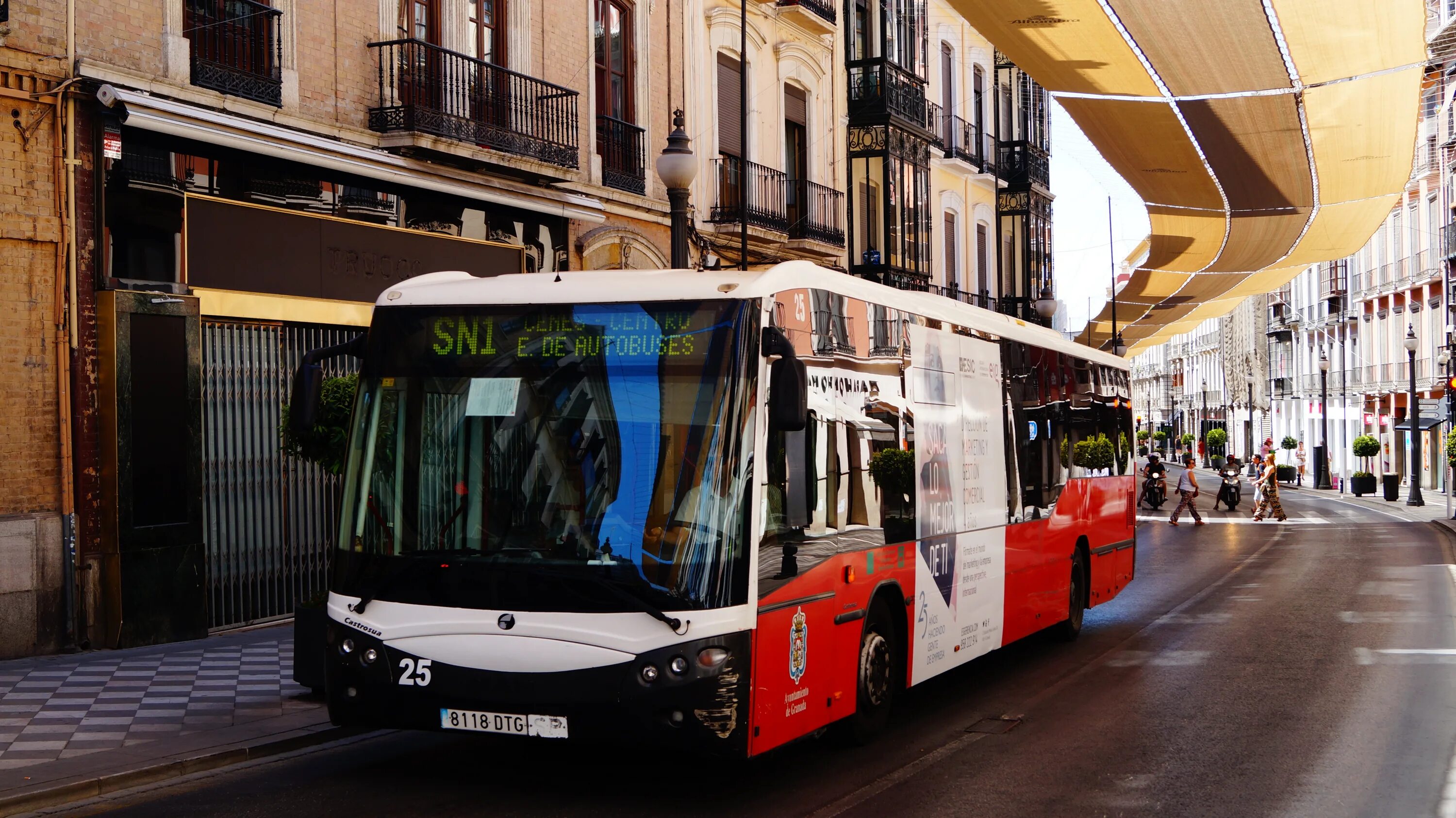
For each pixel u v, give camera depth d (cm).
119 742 824
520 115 1717
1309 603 1648
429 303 741
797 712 730
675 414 684
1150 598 1742
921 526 933
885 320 888
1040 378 1269
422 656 691
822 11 2594
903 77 2872
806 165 2612
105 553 1196
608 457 686
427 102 1563
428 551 703
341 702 716
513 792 737
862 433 836
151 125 1207
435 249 1585
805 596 739
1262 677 1121
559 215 1772
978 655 1053
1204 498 4988
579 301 716
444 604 691
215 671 1080
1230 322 9188
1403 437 5541
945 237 3400
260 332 1361
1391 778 768
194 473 1264
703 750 655
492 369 716
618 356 701
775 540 703
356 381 995
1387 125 1828
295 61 1398
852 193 2811
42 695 976
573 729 665
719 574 666
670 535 669
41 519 1152
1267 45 1464
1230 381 9162
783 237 2381
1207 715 959
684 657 654
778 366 677
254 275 1341
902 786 754
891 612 893
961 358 1044
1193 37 1445
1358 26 1380
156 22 1254
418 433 721
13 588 1130
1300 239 2852
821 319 780
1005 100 3819
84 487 1187
